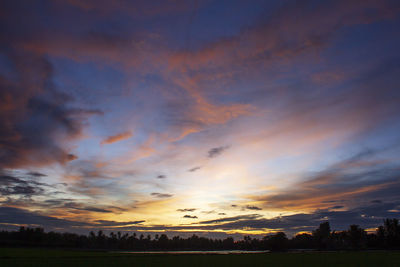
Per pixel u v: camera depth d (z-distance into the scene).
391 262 62.22
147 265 55.47
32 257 75.94
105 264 57.12
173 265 56.06
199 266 54.22
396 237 175.38
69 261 64.19
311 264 58.69
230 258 83.56
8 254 86.12
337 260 69.62
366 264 57.47
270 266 54.84
